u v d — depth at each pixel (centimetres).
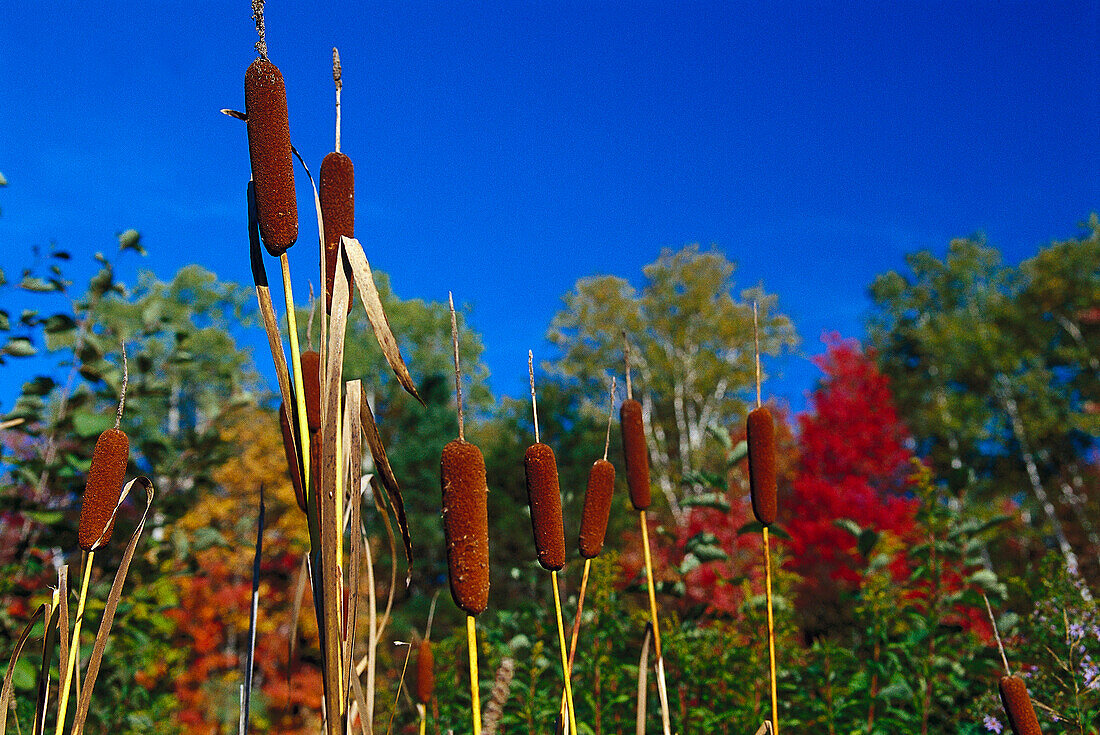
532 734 390
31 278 429
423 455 1608
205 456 504
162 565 486
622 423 223
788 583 435
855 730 366
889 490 1313
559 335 2694
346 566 145
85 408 450
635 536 877
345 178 146
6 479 450
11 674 158
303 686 1059
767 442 213
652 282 2734
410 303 2716
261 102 134
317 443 149
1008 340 2484
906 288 2944
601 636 418
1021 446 2414
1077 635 350
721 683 391
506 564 1034
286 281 135
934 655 387
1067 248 2586
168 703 632
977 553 404
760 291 2691
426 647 262
